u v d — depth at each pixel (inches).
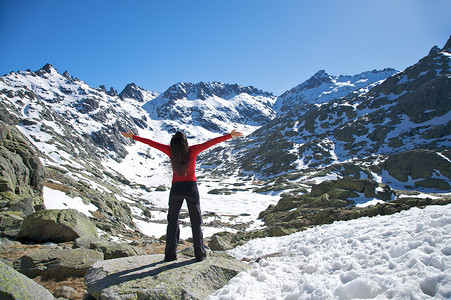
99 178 3747.5
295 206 1573.6
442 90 4803.2
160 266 208.5
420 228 213.9
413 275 144.9
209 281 194.2
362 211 865.5
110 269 206.8
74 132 6879.9
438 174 3011.8
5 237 446.0
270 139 6545.3
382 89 6481.3
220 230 1619.1
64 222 442.6
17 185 775.1
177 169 202.2
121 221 1466.5
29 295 158.6
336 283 160.7
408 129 4648.1
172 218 219.6
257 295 174.9
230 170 6008.9
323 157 4773.6
